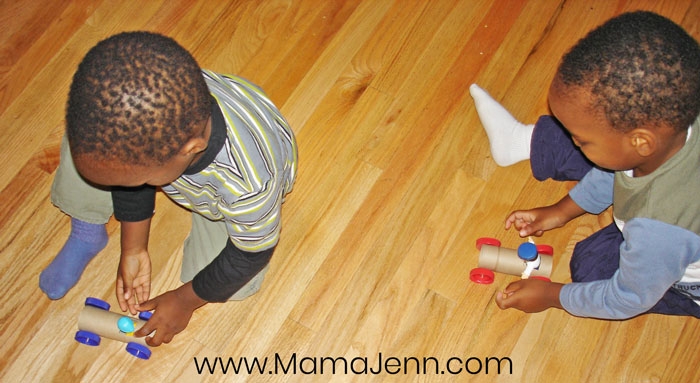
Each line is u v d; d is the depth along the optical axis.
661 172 0.85
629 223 0.93
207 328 1.26
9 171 1.39
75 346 1.24
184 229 1.36
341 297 1.30
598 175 1.20
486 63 1.52
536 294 1.24
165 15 1.56
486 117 1.42
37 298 1.28
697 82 0.76
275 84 1.49
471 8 1.56
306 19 1.56
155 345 1.20
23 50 1.52
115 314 1.21
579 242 1.30
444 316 1.28
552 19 1.56
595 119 0.82
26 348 1.23
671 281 0.96
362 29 1.55
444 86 1.49
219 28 1.55
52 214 1.36
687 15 1.55
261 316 1.28
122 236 1.20
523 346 1.26
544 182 1.40
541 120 1.36
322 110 1.47
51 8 1.56
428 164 1.41
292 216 1.36
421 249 1.34
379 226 1.36
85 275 1.30
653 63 0.75
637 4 1.56
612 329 1.27
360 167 1.41
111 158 0.71
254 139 0.87
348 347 1.26
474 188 1.39
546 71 1.51
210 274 1.07
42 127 1.44
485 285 1.31
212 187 0.88
